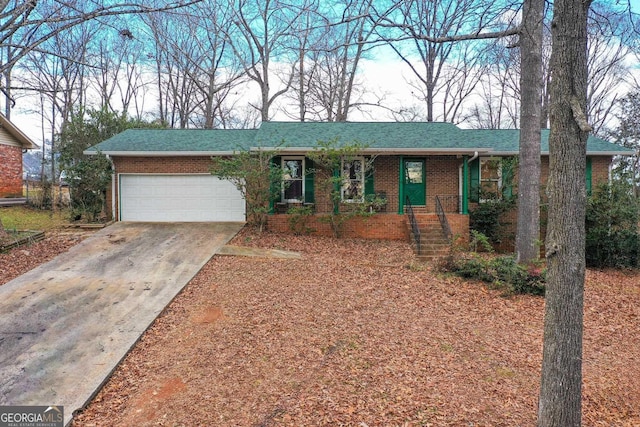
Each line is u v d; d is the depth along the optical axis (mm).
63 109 24938
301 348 4996
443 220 11891
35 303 6484
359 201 12703
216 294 6973
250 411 3709
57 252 9648
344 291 7293
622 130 20453
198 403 3869
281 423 3506
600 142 13875
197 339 5270
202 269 8477
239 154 12258
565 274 3039
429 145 12852
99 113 17656
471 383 4270
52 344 5109
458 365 4684
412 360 4754
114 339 5250
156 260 9070
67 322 5777
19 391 4102
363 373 4406
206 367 4559
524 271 7719
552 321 3113
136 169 13555
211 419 3605
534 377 4445
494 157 13531
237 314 6070
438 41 7527
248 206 12977
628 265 10773
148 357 4852
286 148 12352
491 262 8297
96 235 11484
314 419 3557
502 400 3943
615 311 6852
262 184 12242
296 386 4129
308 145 12836
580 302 3049
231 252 9930
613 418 3742
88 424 3635
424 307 6664
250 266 8797
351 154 12117
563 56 3055
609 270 10656
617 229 11023
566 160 3035
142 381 4328
